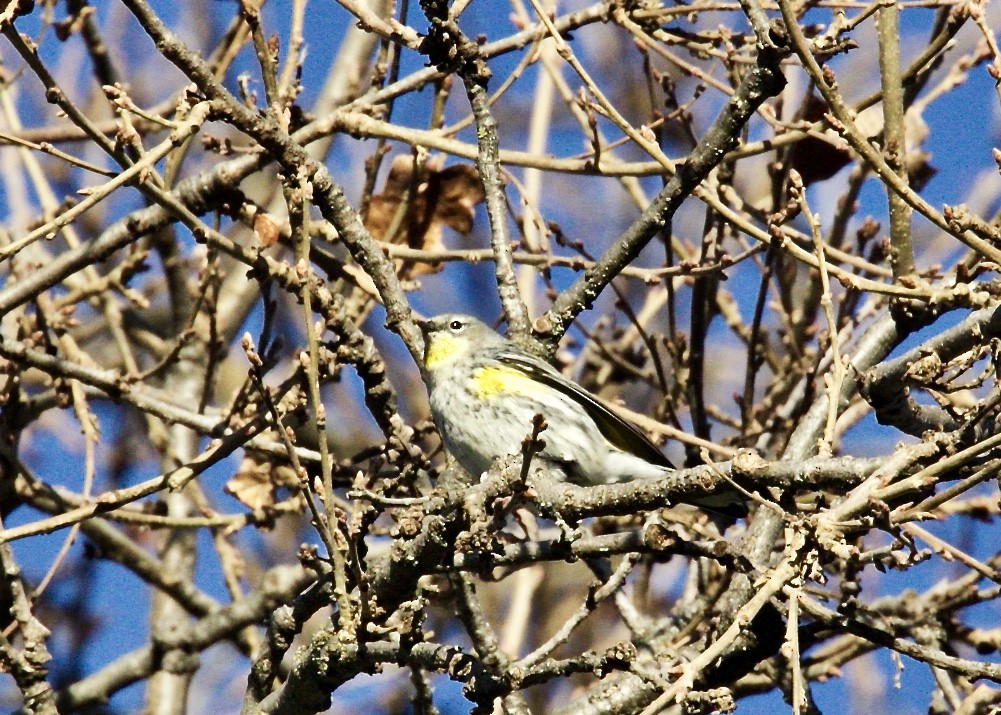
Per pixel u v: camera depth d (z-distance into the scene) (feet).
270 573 41.29
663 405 42.45
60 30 40.14
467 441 36.83
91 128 28.48
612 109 30.19
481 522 23.50
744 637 29.43
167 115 44.06
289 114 30.94
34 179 43.96
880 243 41.34
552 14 36.55
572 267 37.73
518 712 31.04
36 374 50.78
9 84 43.27
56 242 52.95
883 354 35.32
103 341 55.57
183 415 35.53
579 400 36.83
